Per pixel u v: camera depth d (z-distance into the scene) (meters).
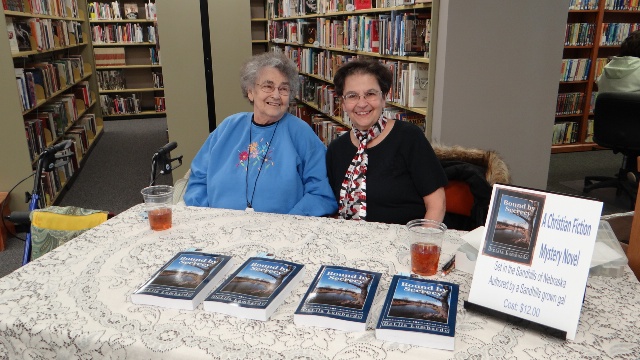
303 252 1.21
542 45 2.93
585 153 5.66
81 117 6.27
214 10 4.57
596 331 0.87
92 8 7.95
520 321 0.88
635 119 3.50
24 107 3.59
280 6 6.23
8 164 3.42
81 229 1.67
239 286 0.99
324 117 5.21
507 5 2.78
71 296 1.00
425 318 0.86
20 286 1.05
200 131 4.83
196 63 4.65
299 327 0.88
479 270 0.94
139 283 1.06
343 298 0.94
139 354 0.84
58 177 4.14
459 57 2.79
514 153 3.12
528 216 0.90
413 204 1.76
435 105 2.93
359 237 1.31
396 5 3.16
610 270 1.06
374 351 0.81
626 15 5.61
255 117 1.89
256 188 1.80
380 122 1.76
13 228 3.34
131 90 8.45
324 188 1.79
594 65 5.43
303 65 5.63
